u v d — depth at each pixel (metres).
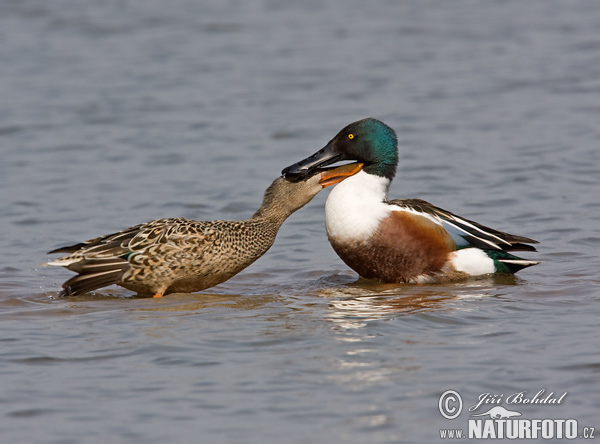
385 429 7.57
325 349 9.38
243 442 7.37
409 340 9.66
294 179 12.84
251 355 9.24
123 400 8.20
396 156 13.38
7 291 12.38
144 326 10.32
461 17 36.84
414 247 12.66
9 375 8.82
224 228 12.18
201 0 39.78
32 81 28.22
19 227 16.06
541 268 13.20
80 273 11.73
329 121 23.94
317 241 15.31
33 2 38.59
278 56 31.39
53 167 20.28
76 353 9.40
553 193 17.31
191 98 26.52
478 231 12.81
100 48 32.28
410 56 31.09
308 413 7.85
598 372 8.62
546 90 26.12
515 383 8.41
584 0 39.31
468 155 20.36
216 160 20.81
